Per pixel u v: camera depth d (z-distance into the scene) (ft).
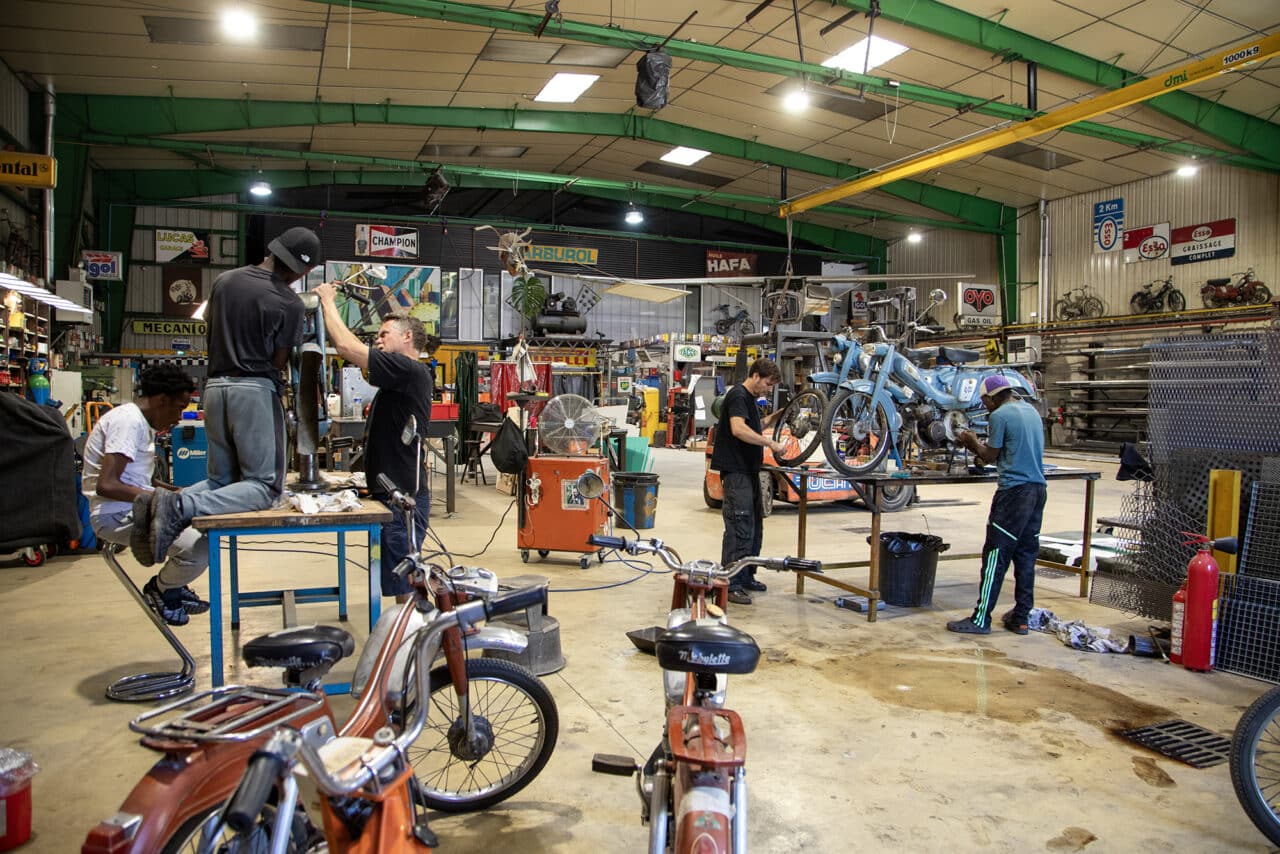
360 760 5.18
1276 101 40.96
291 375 11.59
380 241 66.08
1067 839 7.93
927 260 74.18
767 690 11.78
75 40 35.24
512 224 68.69
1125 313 56.39
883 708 11.19
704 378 60.49
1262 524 13.33
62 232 44.96
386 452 11.85
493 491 32.91
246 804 4.06
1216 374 14.35
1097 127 43.78
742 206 72.64
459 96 45.29
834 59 39.63
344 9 32.91
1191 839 7.97
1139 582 14.87
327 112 45.19
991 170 54.80
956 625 14.90
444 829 7.94
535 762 8.47
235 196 62.08
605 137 54.13
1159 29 35.12
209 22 33.83
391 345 12.35
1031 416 14.79
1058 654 13.71
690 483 38.24
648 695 11.39
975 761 9.61
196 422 26.84
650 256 75.31
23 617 14.64
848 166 57.26
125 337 58.59
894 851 7.66
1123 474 15.53
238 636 13.53
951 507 31.55
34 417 16.37
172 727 5.40
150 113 42.80
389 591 11.84
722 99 46.03
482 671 8.16
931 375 22.49
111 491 10.52
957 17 34.86
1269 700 7.85
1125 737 10.33
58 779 8.69
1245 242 49.70
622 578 18.42
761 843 7.75
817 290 41.42
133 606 15.43
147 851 4.90
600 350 57.72
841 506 31.24
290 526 9.80
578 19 35.65
